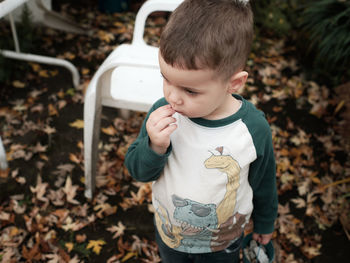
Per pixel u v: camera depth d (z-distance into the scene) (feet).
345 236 7.61
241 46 2.75
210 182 3.34
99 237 7.18
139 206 7.79
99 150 8.77
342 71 11.41
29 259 6.61
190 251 4.01
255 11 13.46
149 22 13.35
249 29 2.83
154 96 6.79
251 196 3.86
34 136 8.89
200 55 2.54
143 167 3.20
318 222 7.81
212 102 2.82
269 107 10.53
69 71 10.91
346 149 9.49
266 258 4.80
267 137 3.44
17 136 8.82
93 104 5.88
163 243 4.26
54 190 7.84
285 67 11.94
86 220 7.37
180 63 2.57
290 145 9.49
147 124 3.02
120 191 8.00
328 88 11.27
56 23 11.03
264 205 4.20
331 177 8.79
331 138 9.77
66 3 13.64
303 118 10.31
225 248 4.17
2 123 9.06
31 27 10.66
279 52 12.53
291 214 7.93
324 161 9.16
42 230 7.07
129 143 9.05
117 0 13.29
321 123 10.20
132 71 7.36
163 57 2.65
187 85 2.68
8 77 10.01
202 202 3.43
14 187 7.75
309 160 9.11
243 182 3.54
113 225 7.38
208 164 3.28
